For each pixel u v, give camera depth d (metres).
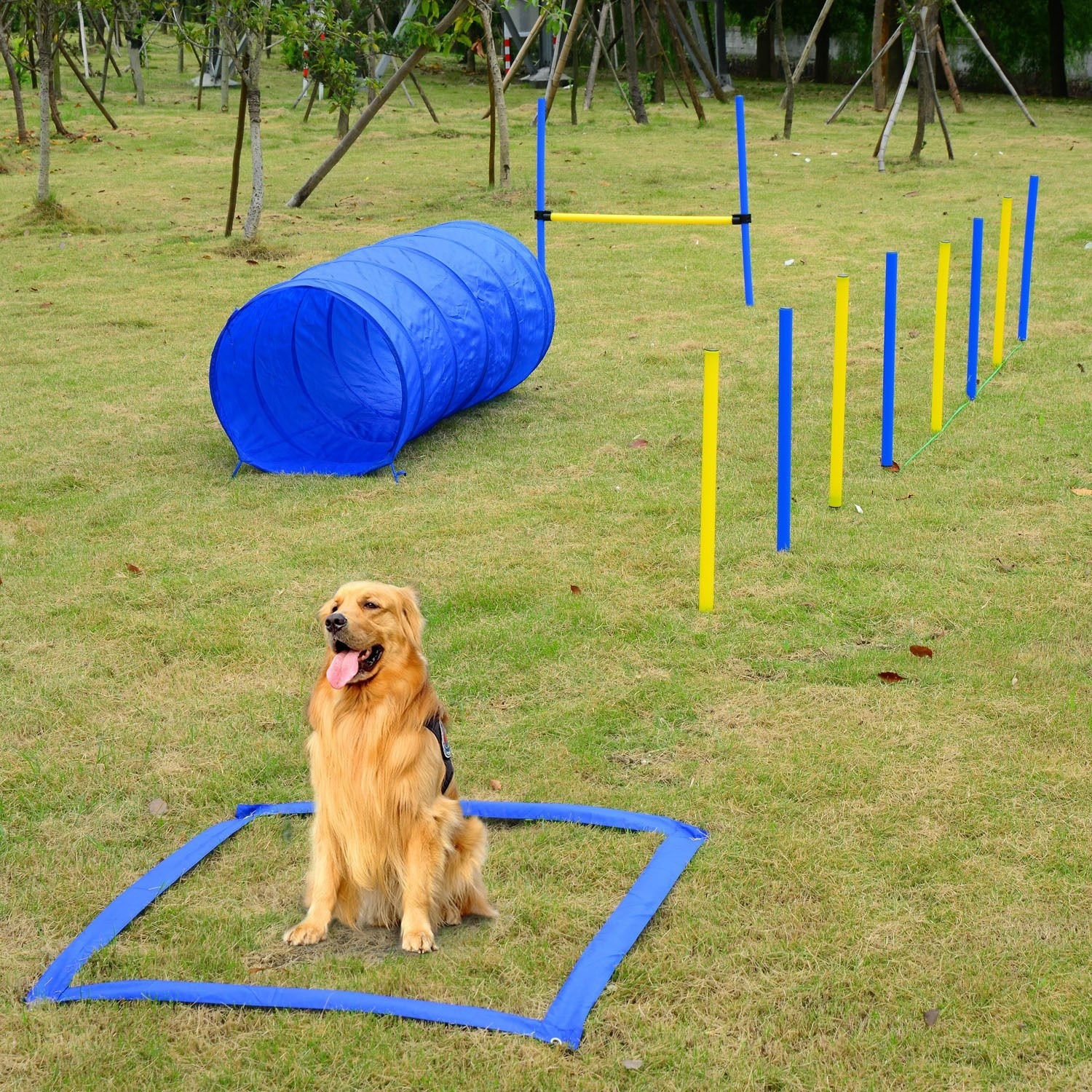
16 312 14.18
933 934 3.98
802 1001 3.70
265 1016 3.65
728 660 6.03
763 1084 3.38
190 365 12.08
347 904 4.13
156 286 15.22
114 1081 3.44
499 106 20.34
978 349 10.55
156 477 9.10
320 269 9.21
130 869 4.54
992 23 35.78
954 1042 3.50
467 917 4.17
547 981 3.82
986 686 5.64
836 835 4.56
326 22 18.39
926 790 4.83
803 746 5.20
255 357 9.57
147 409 10.75
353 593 3.81
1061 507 7.88
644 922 4.03
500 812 4.73
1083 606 6.45
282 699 5.79
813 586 6.83
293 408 9.98
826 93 36.34
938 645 6.09
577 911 4.17
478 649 6.22
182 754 5.34
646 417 10.18
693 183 21.19
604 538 7.67
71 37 40.97
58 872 4.50
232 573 7.29
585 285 15.05
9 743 5.45
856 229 17.33
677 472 8.84
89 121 29.66
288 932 4.03
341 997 3.68
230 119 30.33
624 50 40.62
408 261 9.67
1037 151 23.75
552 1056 3.46
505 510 8.20
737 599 6.71
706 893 4.23
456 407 9.99
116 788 5.07
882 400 9.38
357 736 3.84
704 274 15.33
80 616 6.73
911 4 34.59
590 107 31.98
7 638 6.51
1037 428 9.45
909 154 23.88
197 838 4.66
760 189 20.64
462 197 20.39
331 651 3.79
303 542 7.77
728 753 5.19
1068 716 5.34
